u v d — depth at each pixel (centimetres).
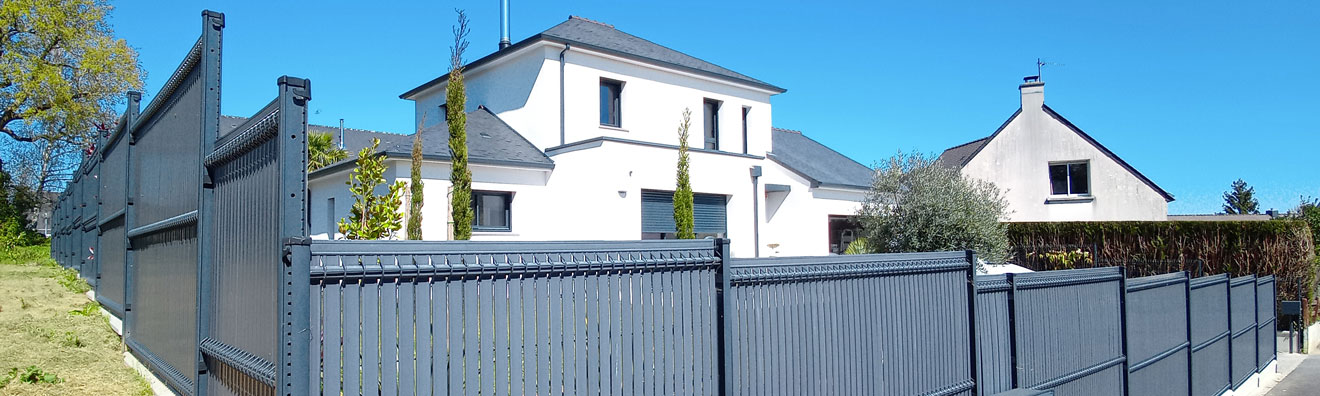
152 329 603
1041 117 2520
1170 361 919
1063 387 721
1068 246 1823
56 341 731
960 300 631
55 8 2928
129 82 3131
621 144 1586
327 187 1566
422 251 330
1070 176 2517
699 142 1947
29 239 2811
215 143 470
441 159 1391
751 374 467
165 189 583
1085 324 764
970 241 1402
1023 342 677
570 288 379
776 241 1936
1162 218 2388
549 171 1581
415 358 324
